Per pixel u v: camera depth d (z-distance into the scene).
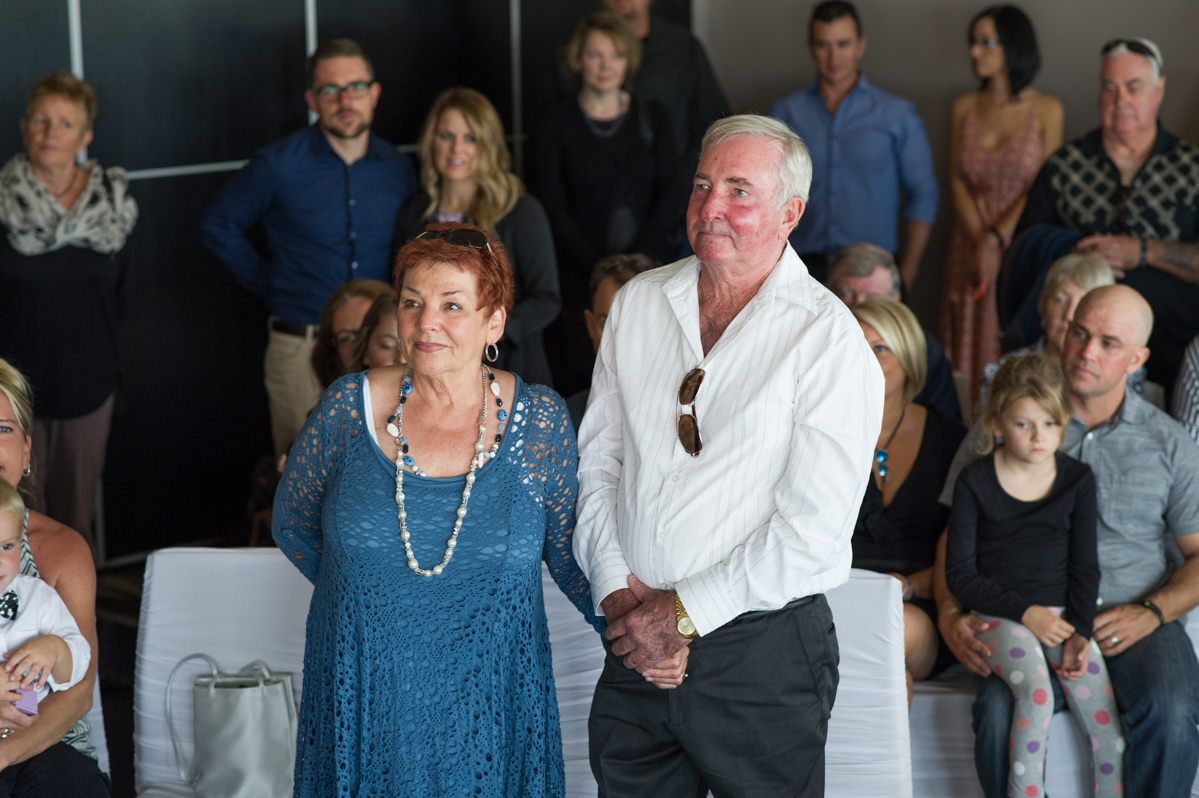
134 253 6.53
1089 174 6.35
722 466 2.73
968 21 8.24
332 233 6.24
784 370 2.71
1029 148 7.45
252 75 6.97
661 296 2.91
